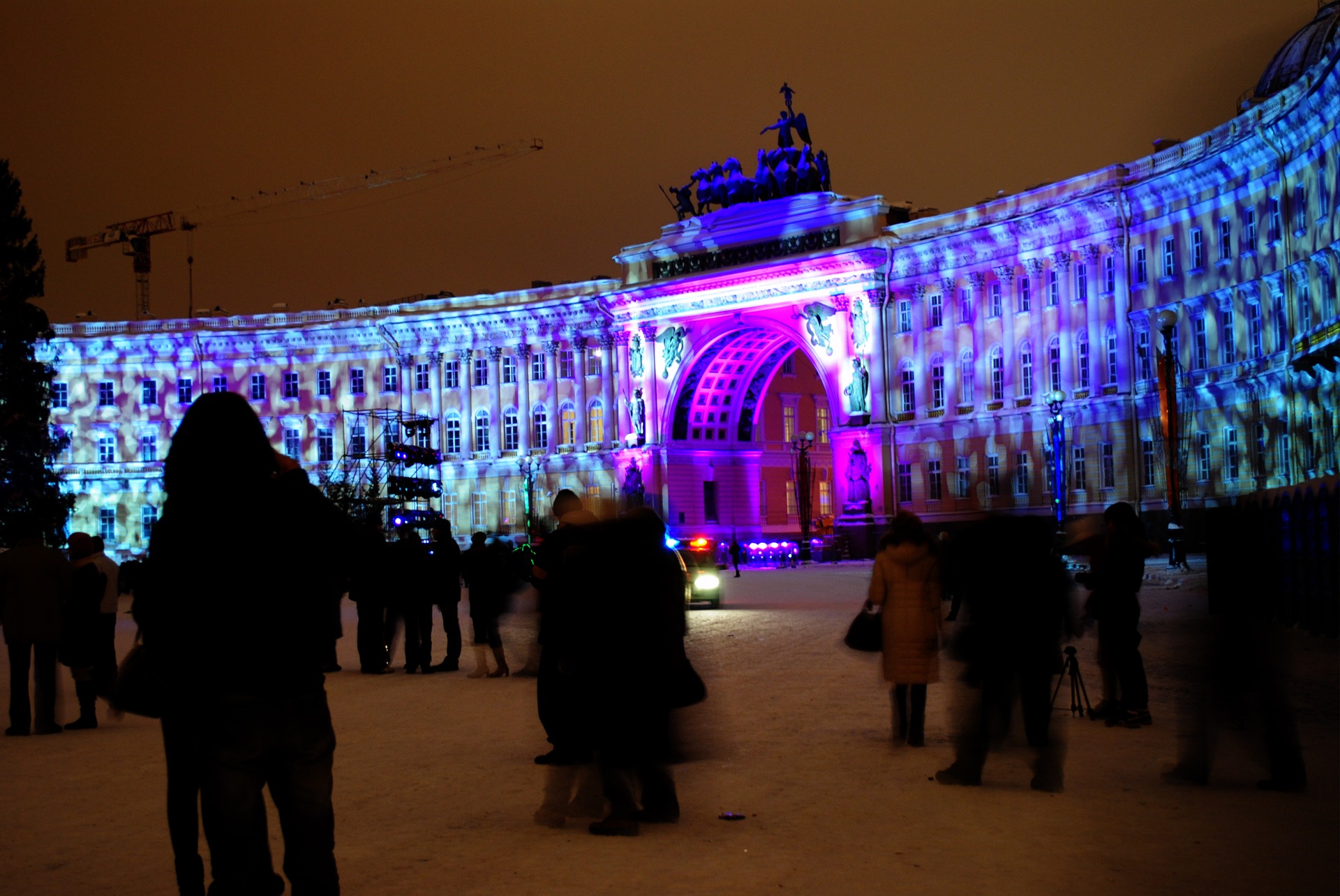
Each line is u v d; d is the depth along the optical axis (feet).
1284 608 101.35
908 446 307.17
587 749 44.34
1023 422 286.66
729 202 336.70
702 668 84.43
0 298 247.91
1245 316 238.68
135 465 395.34
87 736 65.62
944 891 32.32
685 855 36.73
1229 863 34.35
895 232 311.68
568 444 362.74
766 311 327.88
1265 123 222.07
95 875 36.24
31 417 250.57
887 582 53.06
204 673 25.81
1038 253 285.23
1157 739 53.78
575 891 33.27
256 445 26.71
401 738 60.54
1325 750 50.01
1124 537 56.85
